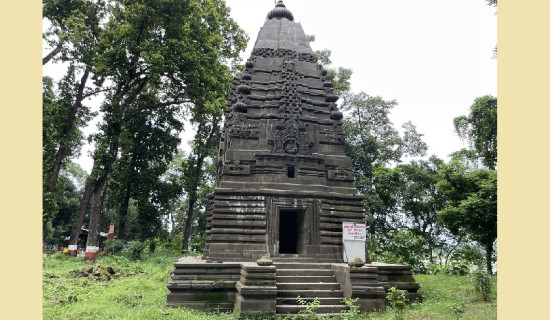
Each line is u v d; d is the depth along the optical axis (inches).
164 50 1178.6
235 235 673.0
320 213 722.2
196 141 1754.4
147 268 987.3
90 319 459.5
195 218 2194.9
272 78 840.3
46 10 1279.5
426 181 1555.1
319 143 801.6
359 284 561.9
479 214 847.7
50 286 676.7
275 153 752.3
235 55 1632.6
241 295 530.3
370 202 1464.1
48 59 1348.4
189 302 567.5
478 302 580.1
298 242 751.7
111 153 1327.5
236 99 839.7
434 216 1530.5
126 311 503.2
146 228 1686.8
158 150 1606.8
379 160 1777.8
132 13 1167.6
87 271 844.0
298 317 518.3
